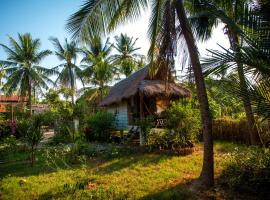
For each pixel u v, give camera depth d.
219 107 13.80
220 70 4.42
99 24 5.90
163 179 6.58
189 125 10.25
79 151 10.16
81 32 5.75
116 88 20.14
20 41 27.47
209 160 5.77
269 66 4.28
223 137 12.80
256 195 5.14
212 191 5.47
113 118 15.54
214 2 5.83
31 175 7.70
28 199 5.68
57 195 5.79
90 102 30.62
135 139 12.88
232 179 5.48
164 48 5.80
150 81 13.59
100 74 27.56
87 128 15.73
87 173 7.54
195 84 6.01
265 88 4.30
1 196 5.90
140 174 7.17
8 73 27.11
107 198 5.46
